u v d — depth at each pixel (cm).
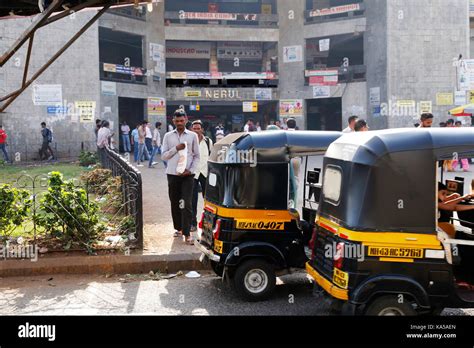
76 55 2517
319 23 3114
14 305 564
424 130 451
